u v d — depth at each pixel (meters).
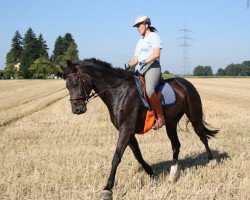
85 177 8.07
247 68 135.12
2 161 9.83
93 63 7.23
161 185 7.56
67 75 7.07
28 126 16.55
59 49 100.75
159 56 7.33
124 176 8.20
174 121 8.51
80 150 11.09
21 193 7.34
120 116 7.19
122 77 7.36
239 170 8.68
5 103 28.34
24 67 119.38
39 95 37.78
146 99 7.32
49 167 9.02
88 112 21.56
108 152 10.76
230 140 12.47
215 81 74.19
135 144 7.79
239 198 6.99
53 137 13.92
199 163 9.55
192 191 7.21
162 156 10.29
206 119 17.61
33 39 121.88
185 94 8.45
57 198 7.00
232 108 22.22
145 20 7.41
